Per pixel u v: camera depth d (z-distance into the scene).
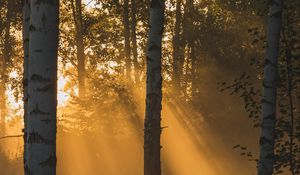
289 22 10.53
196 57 27.08
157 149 11.12
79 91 28.02
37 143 5.59
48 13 5.64
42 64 5.62
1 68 32.09
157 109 11.17
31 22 5.67
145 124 11.23
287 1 12.01
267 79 10.04
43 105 5.61
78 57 29.08
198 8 32.72
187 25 31.89
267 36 10.15
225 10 25.48
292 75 10.32
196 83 23.91
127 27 31.36
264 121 9.99
